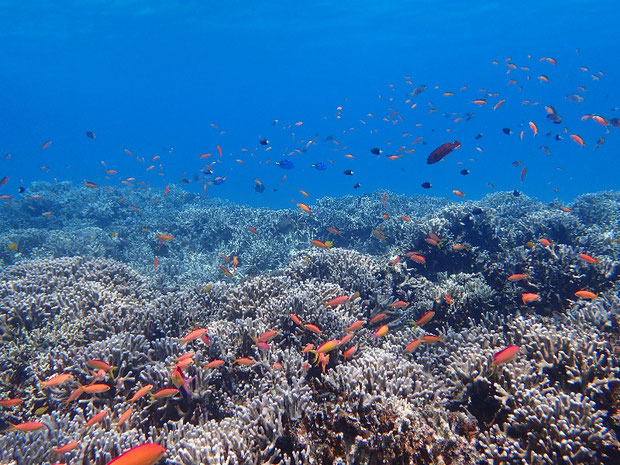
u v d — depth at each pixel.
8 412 5.31
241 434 4.12
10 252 13.66
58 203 20.56
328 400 4.41
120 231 17.48
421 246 9.91
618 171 88.44
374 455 3.70
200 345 5.71
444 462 3.60
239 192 69.69
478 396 4.61
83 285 8.19
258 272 11.25
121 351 5.55
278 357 5.32
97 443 4.05
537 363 4.66
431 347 6.07
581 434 3.48
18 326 7.11
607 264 7.87
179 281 11.88
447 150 6.06
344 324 5.97
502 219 12.25
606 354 4.56
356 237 14.78
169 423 4.77
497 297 7.68
